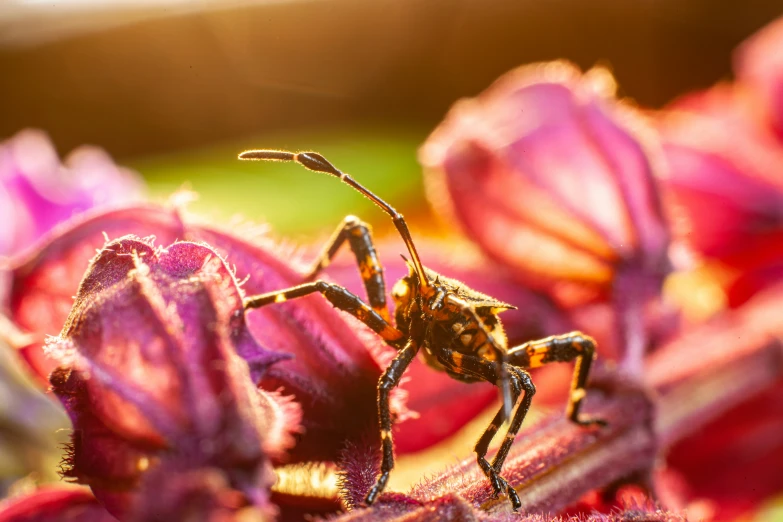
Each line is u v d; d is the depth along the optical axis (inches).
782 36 3.2
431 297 2.4
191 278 1.8
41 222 2.8
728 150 3.0
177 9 4.7
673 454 2.8
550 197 2.6
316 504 2.1
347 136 5.0
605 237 2.6
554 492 2.3
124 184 3.0
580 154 2.6
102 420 1.8
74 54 4.8
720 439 2.7
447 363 2.4
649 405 2.4
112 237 2.1
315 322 2.1
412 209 4.0
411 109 5.4
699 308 3.0
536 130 2.6
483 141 2.6
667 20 5.7
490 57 5.5
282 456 2.1
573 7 5.6
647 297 2.6
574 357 2.4
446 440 2.5
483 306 2.4
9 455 2.6
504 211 2.6
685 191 3.0
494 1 5.6
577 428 2.4
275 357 1.9
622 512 2.1
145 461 1.8
